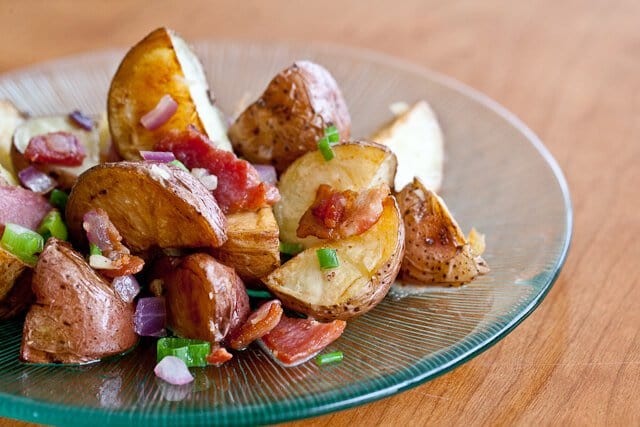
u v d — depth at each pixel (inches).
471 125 17.4
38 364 13.4
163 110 15.0
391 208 14.1
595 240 16.1
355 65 18.7
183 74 15.1
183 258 13.7
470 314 14.0
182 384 13.2
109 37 20.9
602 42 21.4
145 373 13.4
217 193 14.3
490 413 13.3
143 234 13.9
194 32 21.2
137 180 13.5
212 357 13.4
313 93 15.5
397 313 14.3
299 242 14.6
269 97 15.5
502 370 13.9
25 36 20.9
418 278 14.7
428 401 13.5
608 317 14.7
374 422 13.3
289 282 14.0
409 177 16.1
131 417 12.4
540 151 16.5
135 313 13.8
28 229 14.2
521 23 22.0
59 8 22.0
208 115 15.6
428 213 14.6
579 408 13.4
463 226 15.9
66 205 14.2
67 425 12.4
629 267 15.6
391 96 18.3
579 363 14.0
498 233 15.6
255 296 14.6
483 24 22.0
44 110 18.1
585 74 20.3
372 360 13.4
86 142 15.9
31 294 14.1
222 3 22.5
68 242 14.2
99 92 18.4
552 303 14.9
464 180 16.7
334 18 22.1
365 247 14.0
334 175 14.7
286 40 21.1
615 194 17.1
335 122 15.8
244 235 13.9
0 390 12.8
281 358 13.5
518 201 16.0
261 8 22.4
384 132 16.6
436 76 18.4
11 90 18.1
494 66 20.6
